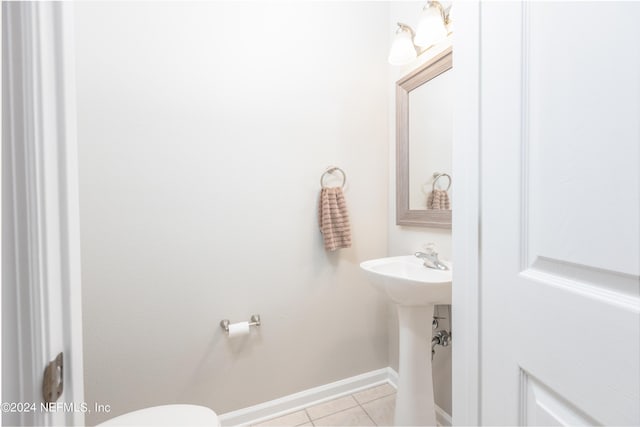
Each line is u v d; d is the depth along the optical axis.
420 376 1.27
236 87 1.43
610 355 0.36
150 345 1.30
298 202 1.58
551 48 0.44
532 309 0.48
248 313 1.48
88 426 1.20
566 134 0.42
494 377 0.57
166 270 1.32
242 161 1.45
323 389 1.65
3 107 0.30
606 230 0.36
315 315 1.63
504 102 0.53
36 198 0.31
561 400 0.43
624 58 0.34
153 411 0.96
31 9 0.31
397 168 1.68
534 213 0.48
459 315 0.67
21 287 0.30
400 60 1.52
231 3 1.41
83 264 1.19
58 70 0.34
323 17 1.62
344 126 1.69
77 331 0.37
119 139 1.23
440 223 1.39
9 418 0.30
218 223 1.41
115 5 1.22
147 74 1.27
